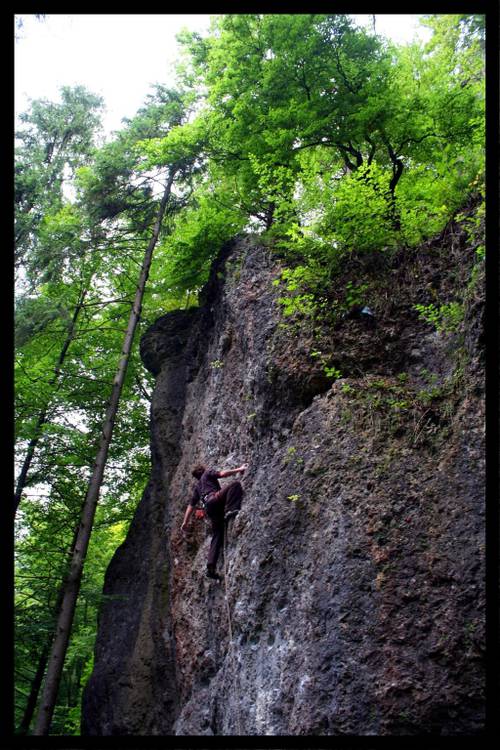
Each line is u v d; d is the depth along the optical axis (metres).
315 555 7.17
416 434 7.19
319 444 7.88
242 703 7.66
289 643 7.09
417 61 10.26
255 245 11.18
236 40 11.00
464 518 6.33
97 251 14.77
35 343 14.63
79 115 16.20
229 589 8.60
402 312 8.41
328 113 10.45
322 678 6.27
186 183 14.47
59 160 16.02
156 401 14.04
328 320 8.92
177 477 12.28
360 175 8.83
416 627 6.03
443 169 8.59
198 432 11.87
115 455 16.84
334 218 9.22
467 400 6.95
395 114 9.83
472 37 10.30
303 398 8.77
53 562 14.80
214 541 8.80
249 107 11.11
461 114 9.71
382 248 9.09
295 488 7.94
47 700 10.48
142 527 13.66
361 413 7.71
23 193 14.30
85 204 14.05
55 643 11.00
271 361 9.25
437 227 8.57
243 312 10.48
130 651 12.08
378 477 7.06
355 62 10.16
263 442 9.30
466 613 5.88
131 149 13.89
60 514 14.89
